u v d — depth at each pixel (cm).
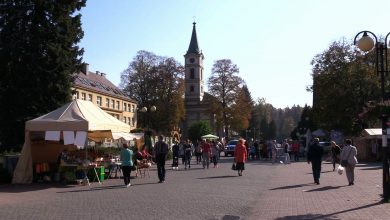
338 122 4922
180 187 1816
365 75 4681
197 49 11425
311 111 5300
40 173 2155
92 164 2020
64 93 3422
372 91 4666
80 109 2100
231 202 1364
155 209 1232
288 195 1534
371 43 1398
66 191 1725
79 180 2011
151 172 2780
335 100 4781
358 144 4269
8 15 3400
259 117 13712
